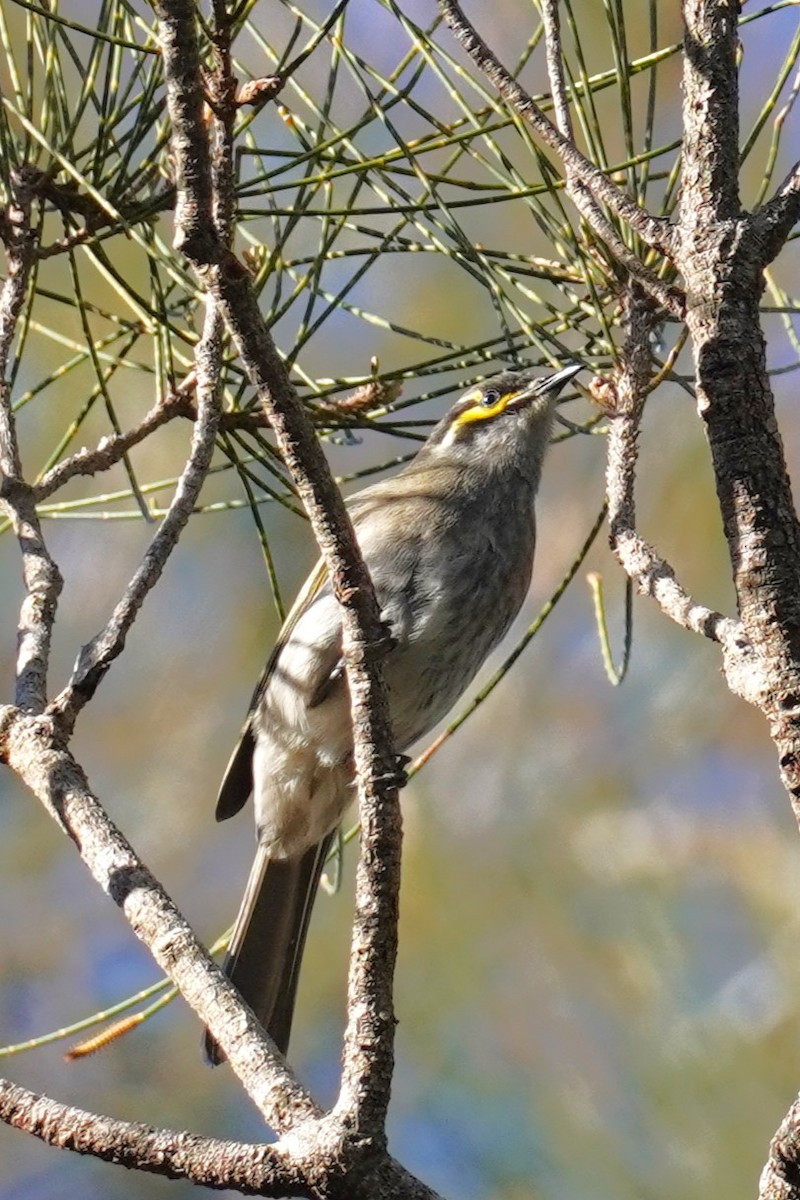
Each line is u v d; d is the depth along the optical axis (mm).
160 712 12672
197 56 4910
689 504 11633
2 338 6941
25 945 12266
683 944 9742
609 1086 9219
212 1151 5004
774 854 10094
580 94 6719
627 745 11094
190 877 12227
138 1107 11578
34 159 7195
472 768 11062
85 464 7113
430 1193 4988
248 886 9719
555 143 5777
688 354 9703
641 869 10156
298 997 11383
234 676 12781
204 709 12695
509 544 9875
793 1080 8961
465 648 9688
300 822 9727
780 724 5254
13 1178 11445
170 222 8367
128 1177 11469
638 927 9852
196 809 12398
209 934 11992
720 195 5645
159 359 7238
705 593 11500
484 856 10484
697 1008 9430
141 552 12758
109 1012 6516
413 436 7602
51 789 5906
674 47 6457
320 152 6770
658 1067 9109
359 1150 4984
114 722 12641
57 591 6605
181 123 4934
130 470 7203
